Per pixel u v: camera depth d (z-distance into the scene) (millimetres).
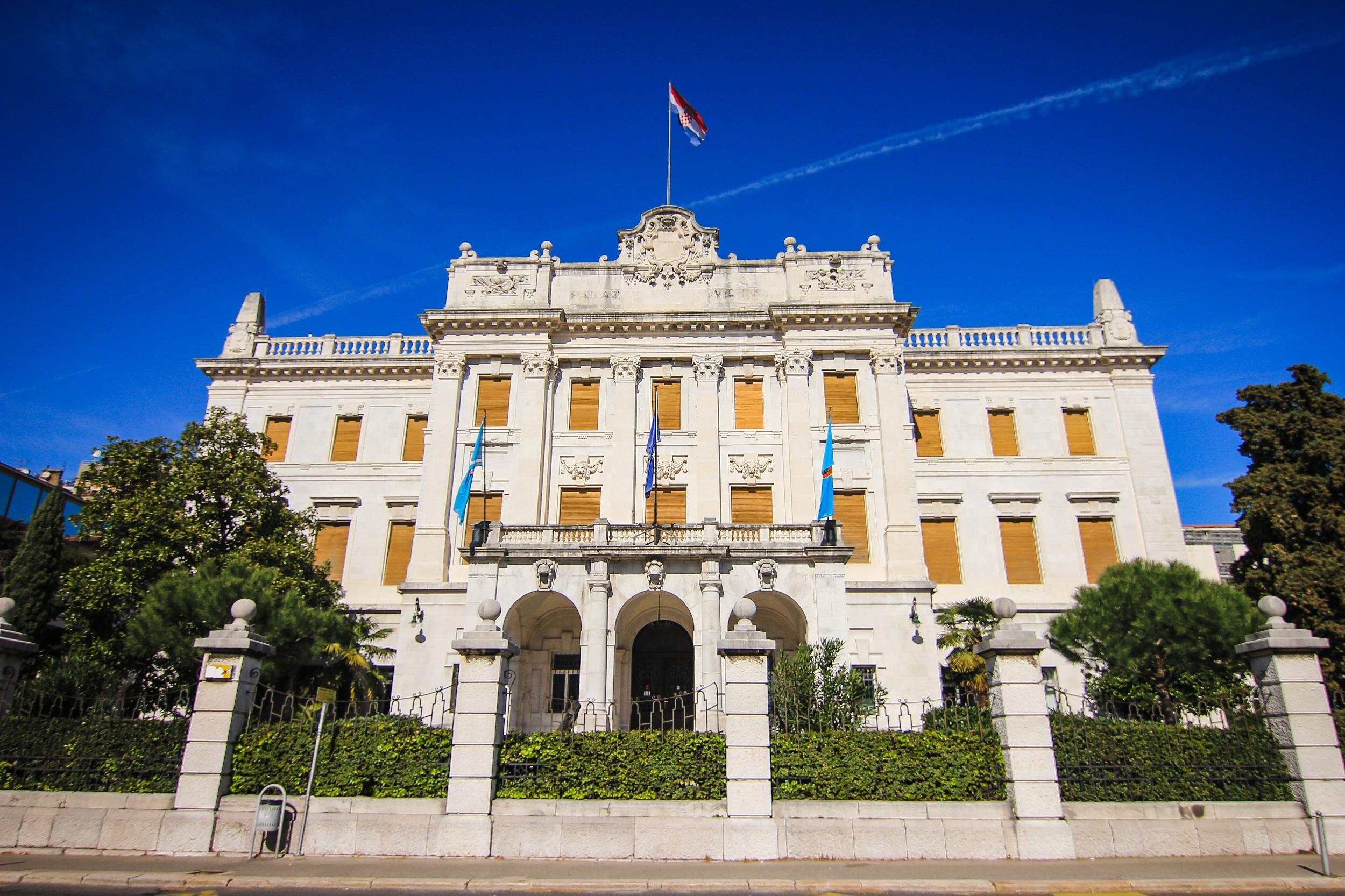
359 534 35906
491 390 34375
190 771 13977
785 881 11680
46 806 13922
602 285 35625
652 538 27141
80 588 24547
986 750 14180
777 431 33625
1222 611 19766
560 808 13688
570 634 29734
